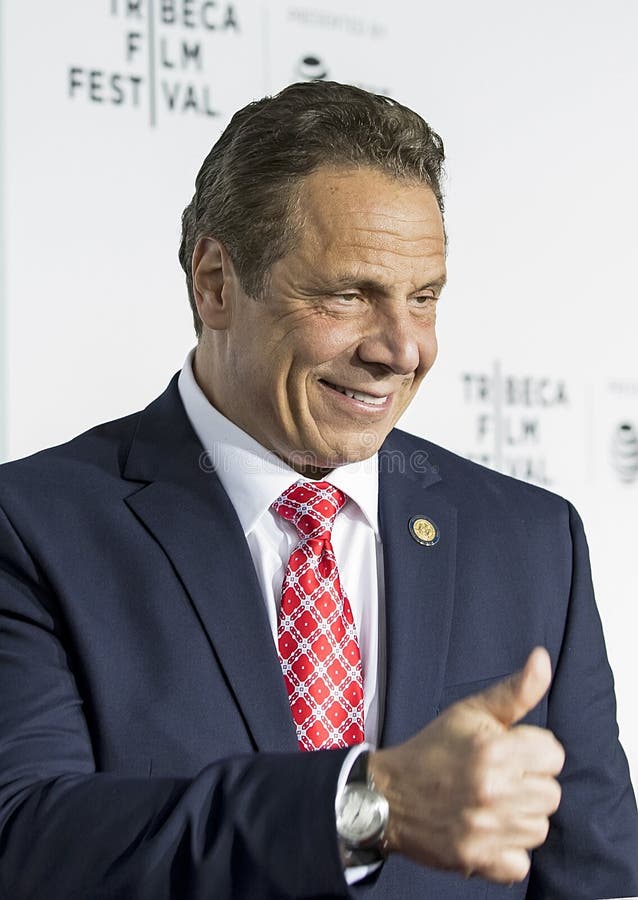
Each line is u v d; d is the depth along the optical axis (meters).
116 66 3.76
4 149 3.62
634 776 4.18
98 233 3.71
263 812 1.90
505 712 1.81
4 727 2.36
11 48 3.64
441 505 2.87
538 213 4.27
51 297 3.64
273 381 2.58
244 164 2.61
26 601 2.54
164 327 3.78
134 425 2.90
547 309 4.25
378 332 2.52
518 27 4.30
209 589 2.57
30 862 2.07
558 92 4.34
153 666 2.50
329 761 1.89
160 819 2.01
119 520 2.65
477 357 4.15
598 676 2.92
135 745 2.44
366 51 4.09
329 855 1.83
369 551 2.74
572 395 4.27
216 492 2.69
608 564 4.25
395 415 2.66
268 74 3.95
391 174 2.52
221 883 1.90
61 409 3.63
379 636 2.67
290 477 2.71
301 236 2.50
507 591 2.83
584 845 2.76
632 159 4.41
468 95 4.21
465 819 1.74
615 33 4.43
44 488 2.67
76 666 2.51
